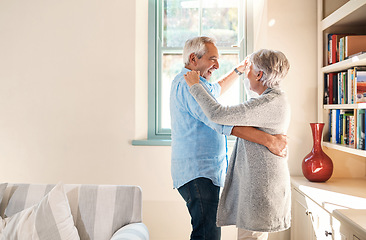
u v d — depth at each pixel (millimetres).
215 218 1967
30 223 1789
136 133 2973
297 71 2682
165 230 2930
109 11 2965
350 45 2246
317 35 2662
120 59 2963
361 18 2254
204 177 1952
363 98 2113
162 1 3133
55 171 3018
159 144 2908
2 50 3041
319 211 2002
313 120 2676
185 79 1890
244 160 1799
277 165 1753
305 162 2447
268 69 1758
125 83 2965
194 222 1970
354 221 1529
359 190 2170
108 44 2969
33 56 3020
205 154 1969
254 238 1841
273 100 1734
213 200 1966
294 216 2539
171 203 2928
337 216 1692
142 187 2943
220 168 2014
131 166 2955
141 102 3033
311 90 2674
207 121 1847
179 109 2023
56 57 3002
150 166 2939
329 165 2393
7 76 3043
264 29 2750
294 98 2686
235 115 1701
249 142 1779
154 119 3090
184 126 2006
